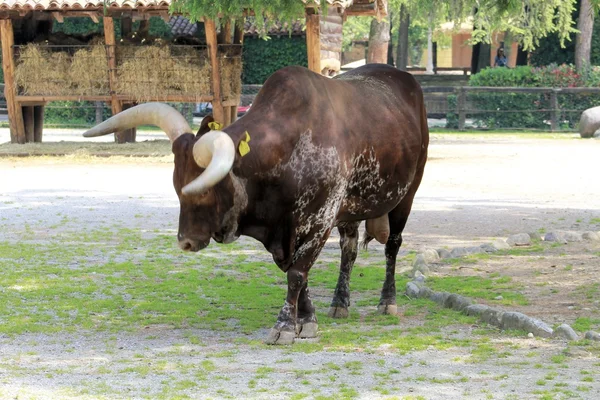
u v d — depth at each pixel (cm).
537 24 4347
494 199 2033
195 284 1209
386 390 736
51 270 1287
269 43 5009
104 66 3067
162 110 862
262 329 969
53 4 2945
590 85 4653
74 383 760
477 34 4856
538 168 2706
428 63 8181
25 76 3108
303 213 891
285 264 908
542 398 710
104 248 1462
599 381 759
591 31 4700
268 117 878
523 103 4584
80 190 2173
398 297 1138
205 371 798
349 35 8481
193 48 3075
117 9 2916
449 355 852
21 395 722
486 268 1299
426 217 1780
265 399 716
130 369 803
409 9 4772
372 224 1041
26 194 2100
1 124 4631
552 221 1717
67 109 4822
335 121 912
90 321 999
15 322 991
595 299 1085
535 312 1034
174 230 1634
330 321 1011
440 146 3572
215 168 784
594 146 3556
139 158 2923
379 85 1030
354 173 946
